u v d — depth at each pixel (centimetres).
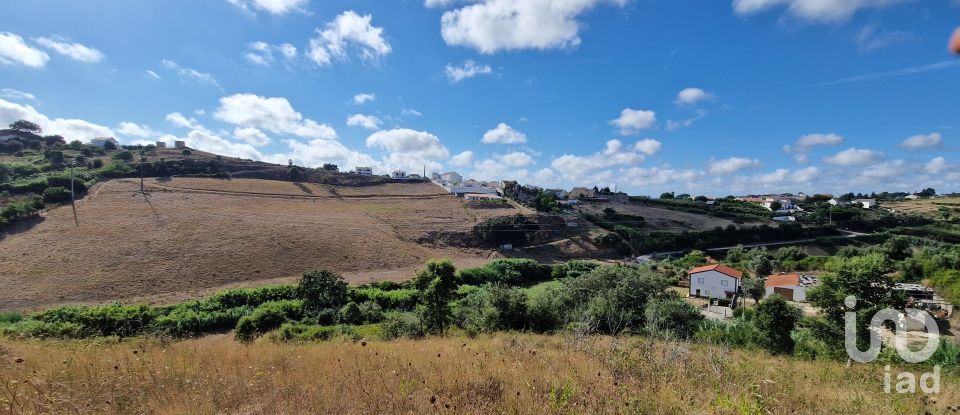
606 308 2534
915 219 8088
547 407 520
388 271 5219
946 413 692
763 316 2214
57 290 3525
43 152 8969
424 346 1176
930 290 3538
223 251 4828
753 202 12612
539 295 2950
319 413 500
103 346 1084
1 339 1559
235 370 714
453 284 2675
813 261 5600
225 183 8506
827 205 10906
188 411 496
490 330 2325
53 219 5038
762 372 870
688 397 601
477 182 14425
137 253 4419
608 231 7919
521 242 7062
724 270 4519
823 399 702
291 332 2603
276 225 6025
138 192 6756
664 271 5634
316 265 5006
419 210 8406
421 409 516
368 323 3306
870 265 2044
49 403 502
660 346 1139
